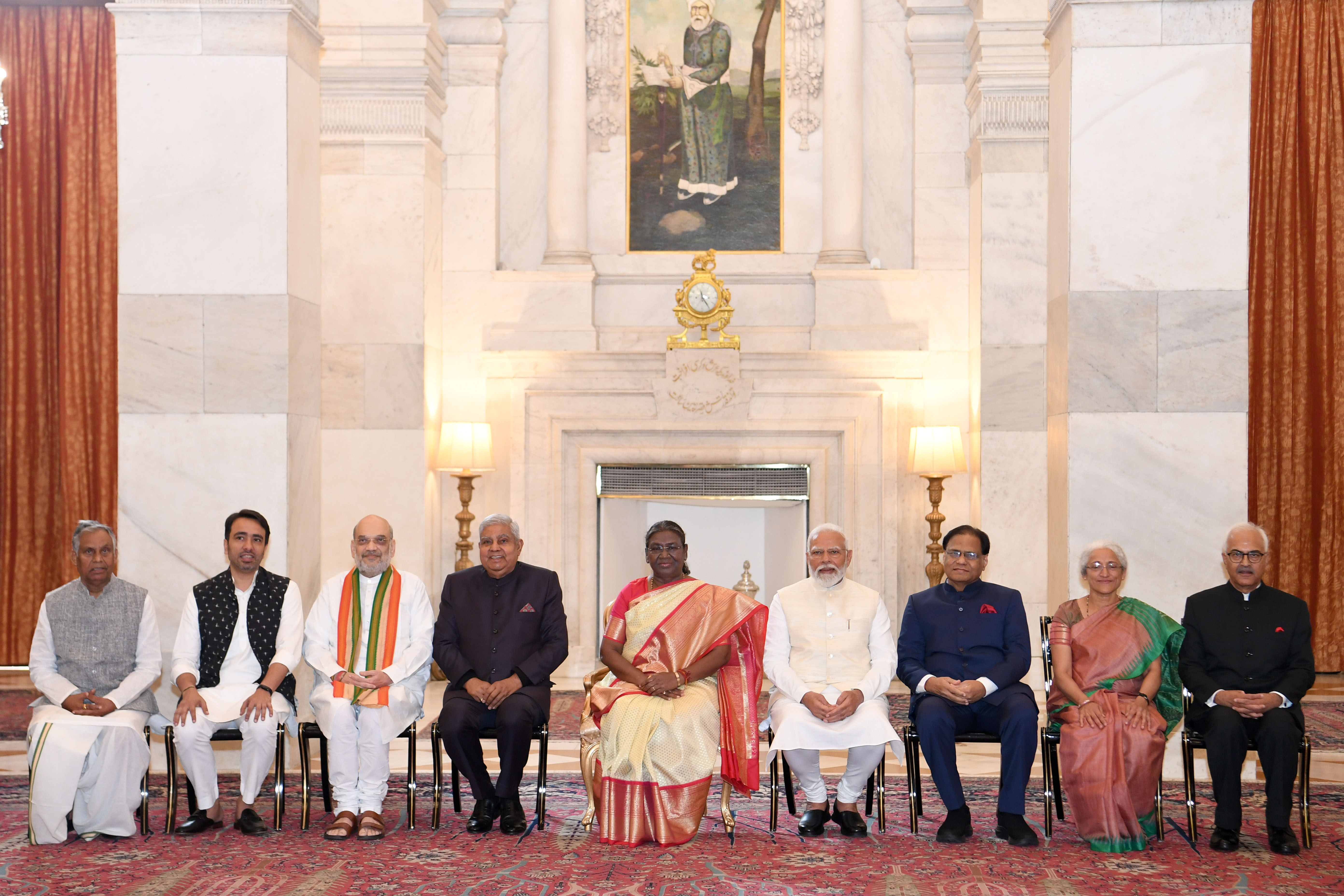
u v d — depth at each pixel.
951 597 4.76
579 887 3.85
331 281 7.95
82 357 7.78
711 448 8.41
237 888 3.83
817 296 8.46
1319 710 6.87
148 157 5.56
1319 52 7.66
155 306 5.56
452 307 8.52
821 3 8.62
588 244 8.72
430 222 8.16
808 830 4.48
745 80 8.67
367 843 4.36
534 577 4.88
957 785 4.40
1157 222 5.35
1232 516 5.32
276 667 4.62
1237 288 5.31
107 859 4.15
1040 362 7.86
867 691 4.55
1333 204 7.68
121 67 5.56
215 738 4.57
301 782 5.21
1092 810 4.28
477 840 4.40
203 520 5.54
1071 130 5.39
